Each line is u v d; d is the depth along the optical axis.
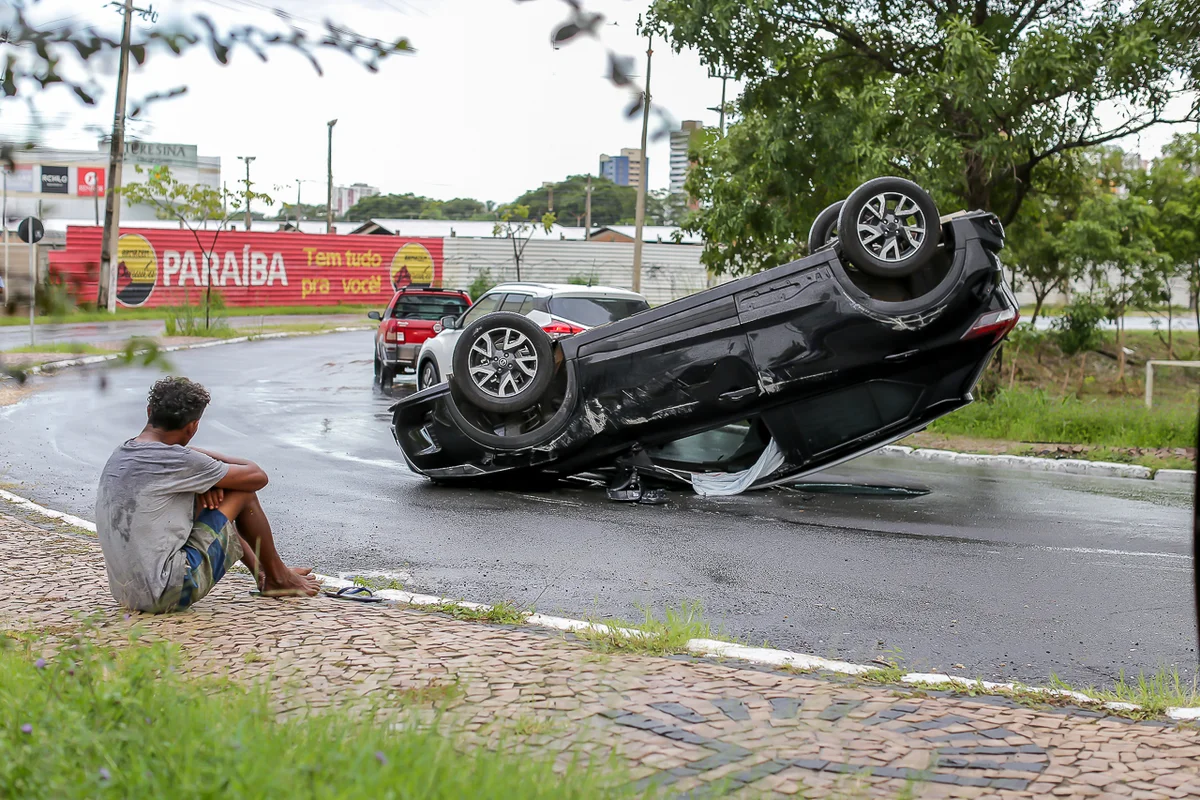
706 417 9.83
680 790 3.52
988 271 9.25
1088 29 14.27
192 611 5.95
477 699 4.45
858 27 16.28
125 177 35.09
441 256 54.56
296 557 7.86
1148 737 4.22
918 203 9.27
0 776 3.02
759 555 7.98
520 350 10.17
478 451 10.31
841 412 9.88
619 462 10.24
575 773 3.41
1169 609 6.61
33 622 5.68
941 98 14.81
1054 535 8.77
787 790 3.55
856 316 9.34
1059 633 6.11
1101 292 26.28
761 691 4.67
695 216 18.28
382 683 4.66
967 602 6.74
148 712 3.65
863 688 4.80
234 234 48.22
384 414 16.75
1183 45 13.73
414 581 7.17
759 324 9.57
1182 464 12.32
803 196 16.92
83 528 8.52
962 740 4.12
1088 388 24.88
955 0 14.19
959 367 9.63
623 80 1.66
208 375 22.30
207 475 5.88
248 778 2.95
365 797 2.87
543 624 5.87
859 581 7.25
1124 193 28.20
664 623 5.98
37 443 13.41
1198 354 30.84
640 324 9.90
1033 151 16.03
